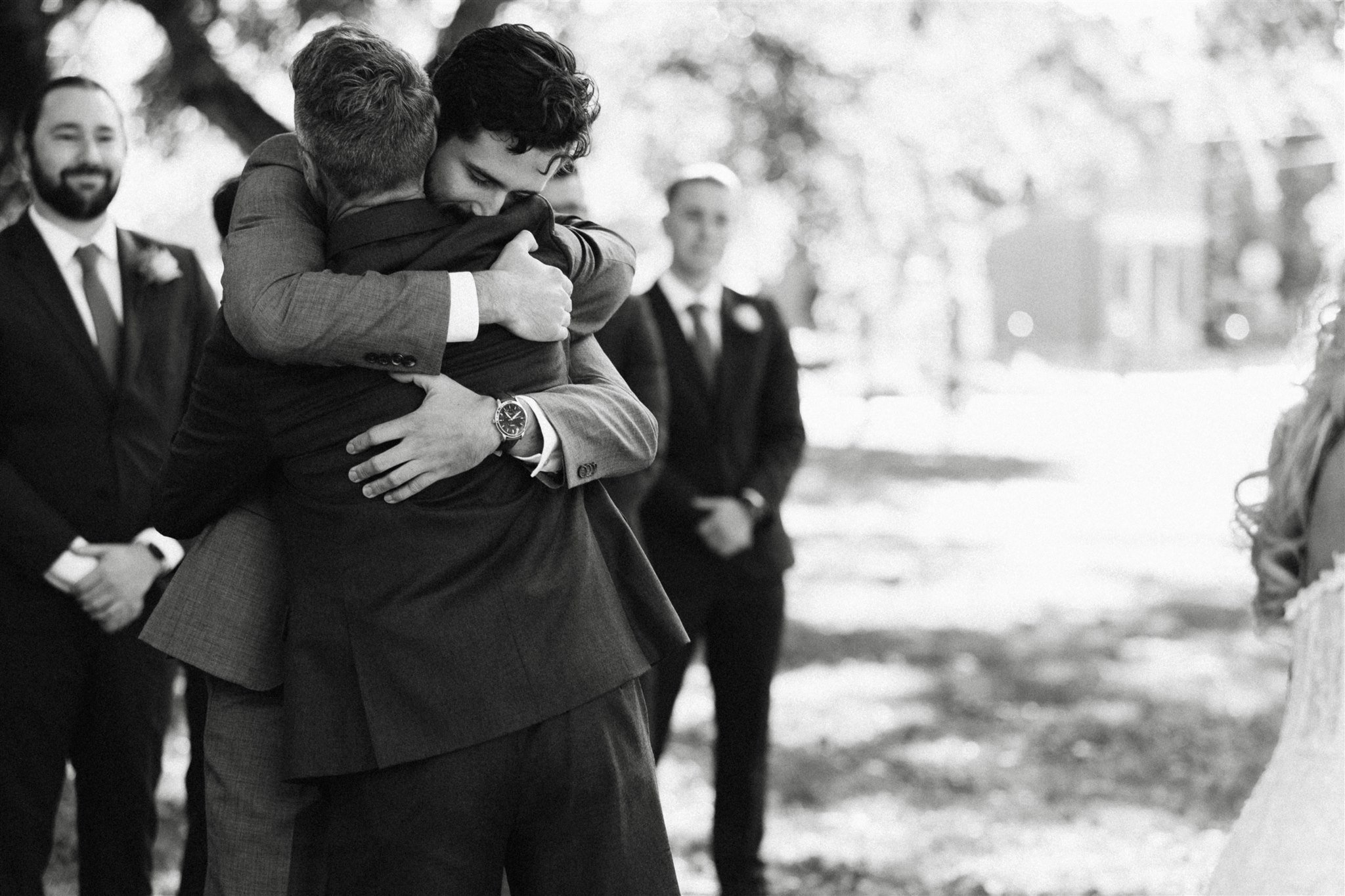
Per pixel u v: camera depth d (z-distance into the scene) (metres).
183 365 4.17
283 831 2.65
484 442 2.45
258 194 2.49
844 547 14.68
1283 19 12.33
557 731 2.47
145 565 3.92
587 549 2.61
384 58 2.44
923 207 15.49
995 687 8.62
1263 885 2.38
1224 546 14.78
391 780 2.39
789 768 6.77
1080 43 14.59
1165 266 44.25
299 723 2.41
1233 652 9.80
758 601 4.74
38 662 3.84
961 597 11.89
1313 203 40.53
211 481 2.57
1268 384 33.22
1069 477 20.61
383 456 2.40
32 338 3.91
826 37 13.27
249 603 2.65
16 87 6.99
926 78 14.02
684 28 13.26
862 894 5.05
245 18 8.67
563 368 2.67
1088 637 10.30
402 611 2.40
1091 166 15.68
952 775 6.65
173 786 6.43
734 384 4.84
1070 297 44.88
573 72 2.52
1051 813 6.07
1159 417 28.75
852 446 24.33
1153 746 7.21
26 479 3.91
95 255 4.07
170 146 9.51
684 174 4.91
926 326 22.94
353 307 2.36
